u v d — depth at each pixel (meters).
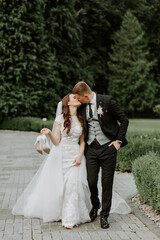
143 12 39.75
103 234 3.80
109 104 4.05
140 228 4.01
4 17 20.88
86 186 4.32
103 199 4.10
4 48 20.77
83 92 4.05
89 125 4.14
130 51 38.56
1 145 12.74
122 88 38.84
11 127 20.89
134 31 38.06
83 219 4.18
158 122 30.86
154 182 4.36
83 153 4.42
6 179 6.81
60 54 25.08
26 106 20.98
